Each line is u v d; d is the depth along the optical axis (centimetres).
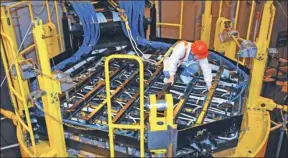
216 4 599
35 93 275
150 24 509
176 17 646
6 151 496
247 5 562
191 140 287
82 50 448
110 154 285
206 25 489
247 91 362
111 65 422
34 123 328
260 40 338
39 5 568
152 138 259
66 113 315
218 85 373
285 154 444
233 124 303
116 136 293
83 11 436
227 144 304
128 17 461
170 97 253
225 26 451
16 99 356
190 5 625
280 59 506
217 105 334
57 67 413
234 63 421
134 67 413
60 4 525
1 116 529
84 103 333
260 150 307
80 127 293
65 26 457
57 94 272
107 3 490
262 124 343
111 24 451
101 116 318
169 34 668
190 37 655
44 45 252
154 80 379
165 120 255
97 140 306
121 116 310
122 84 361
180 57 353
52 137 289
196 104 334
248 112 365
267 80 497
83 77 383
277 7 522
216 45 471
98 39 455
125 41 478
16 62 279
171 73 354
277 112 472
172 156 269
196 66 360
